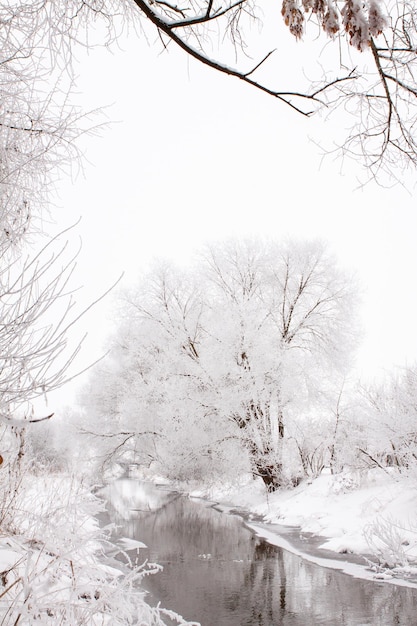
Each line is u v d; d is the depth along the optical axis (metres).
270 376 20.34
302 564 10.29
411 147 2.94
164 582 9.03
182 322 22.53
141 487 31.22
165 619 7.10
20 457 5.24
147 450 26.72
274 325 22.98
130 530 14.34
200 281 24.36
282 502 17.94
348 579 9.07
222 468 21.42
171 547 12.07
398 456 13.70
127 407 25.14
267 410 20.97
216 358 20.61
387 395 14.61
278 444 20.58
